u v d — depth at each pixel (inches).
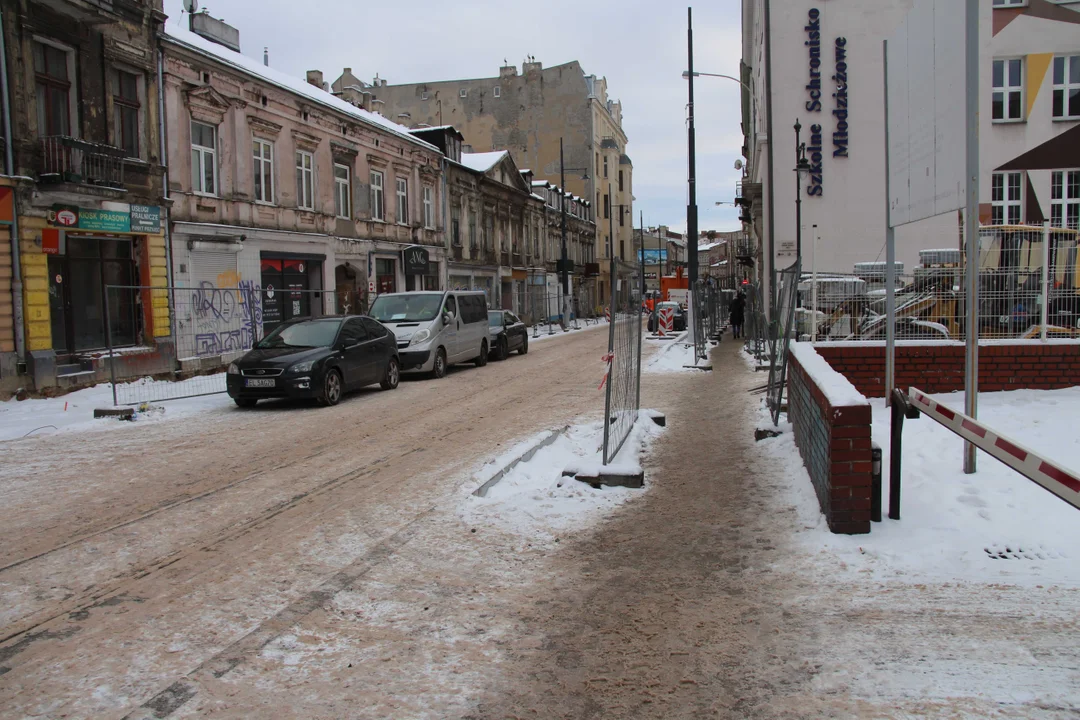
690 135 926.4
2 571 207.3
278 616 174.6
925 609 166.1
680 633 161.9
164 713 133.0
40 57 617.3
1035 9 1010.1
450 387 639.1
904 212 307.6
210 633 165.9
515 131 2536.9
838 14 1086.4
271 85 905.5
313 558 214.8
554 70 2514.8
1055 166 1019.3
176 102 754.2
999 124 1025.5
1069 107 1018.1
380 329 637.9
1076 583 175.0
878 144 1089.4
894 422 217.6
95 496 288.4
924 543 201.2
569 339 1342.3
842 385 235.6
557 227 2233.0
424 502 271.0
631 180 3233.3
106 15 633.0
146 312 713.0
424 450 366.0
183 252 760.3
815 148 1099.3
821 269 1106.1
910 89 293.6
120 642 161.8
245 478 314.5
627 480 280.8
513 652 155.3
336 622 171.2
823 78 1095.0
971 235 245.4
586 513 252.5
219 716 132.0
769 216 880.9
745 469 306.7
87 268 663.8
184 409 530.9
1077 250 403.2
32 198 592.7
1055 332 405.7
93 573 205.0
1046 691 131.1
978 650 146.9
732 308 1256.8
